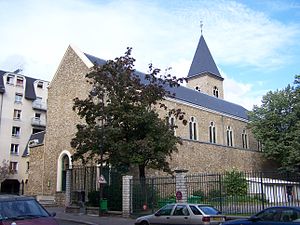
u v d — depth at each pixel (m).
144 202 23.14
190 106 45.06
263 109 49.53
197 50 69.38
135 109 25.53
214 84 67.31
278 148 47.12
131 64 27.11
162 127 26.06
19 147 55.75
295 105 47.12
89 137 25.31
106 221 20.95
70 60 39.47
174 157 35.41
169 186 25.59
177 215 15.51
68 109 37.97
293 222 11.21
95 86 27.02
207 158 39.66
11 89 56.69
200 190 27.02
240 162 44.97
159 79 27.53
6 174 50.00
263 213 12.11
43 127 59.28
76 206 26.94
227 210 22.00
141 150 24.42
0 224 8.93
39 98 60.09
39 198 35.66
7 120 55.12
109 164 26.28
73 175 30.31
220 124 49.81
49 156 38.75
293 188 24.58
